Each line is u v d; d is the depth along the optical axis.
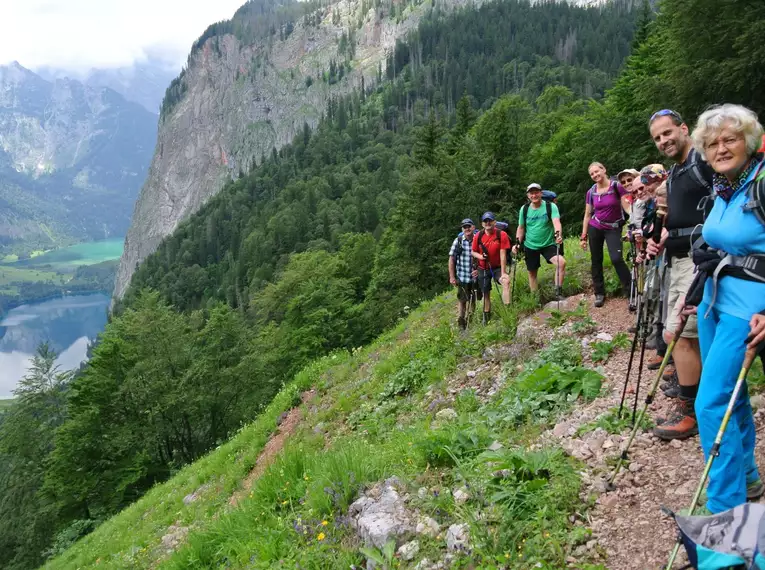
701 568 2.26
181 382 30.64
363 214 115.38
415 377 8.59
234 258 141.50
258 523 5.32
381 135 194.88
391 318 29.17
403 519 3.97
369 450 5.91
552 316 7.62
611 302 7.49
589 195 7.46
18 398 34.81
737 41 14.85
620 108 25.56
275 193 173.50
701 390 2.81
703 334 2.93
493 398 6.24
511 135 32.28
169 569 5.61
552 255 7.97
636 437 3.99
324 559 4.08
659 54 23.80
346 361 13.14
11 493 32.59
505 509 3.50
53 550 24.22
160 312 33.59
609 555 3.01
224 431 32.75
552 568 3.00
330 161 187.25
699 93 16.98
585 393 5.00
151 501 14.27
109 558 10.52
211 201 187.38
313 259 41.25
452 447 4.57
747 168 2.64
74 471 27.72
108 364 30.70
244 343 34.38
